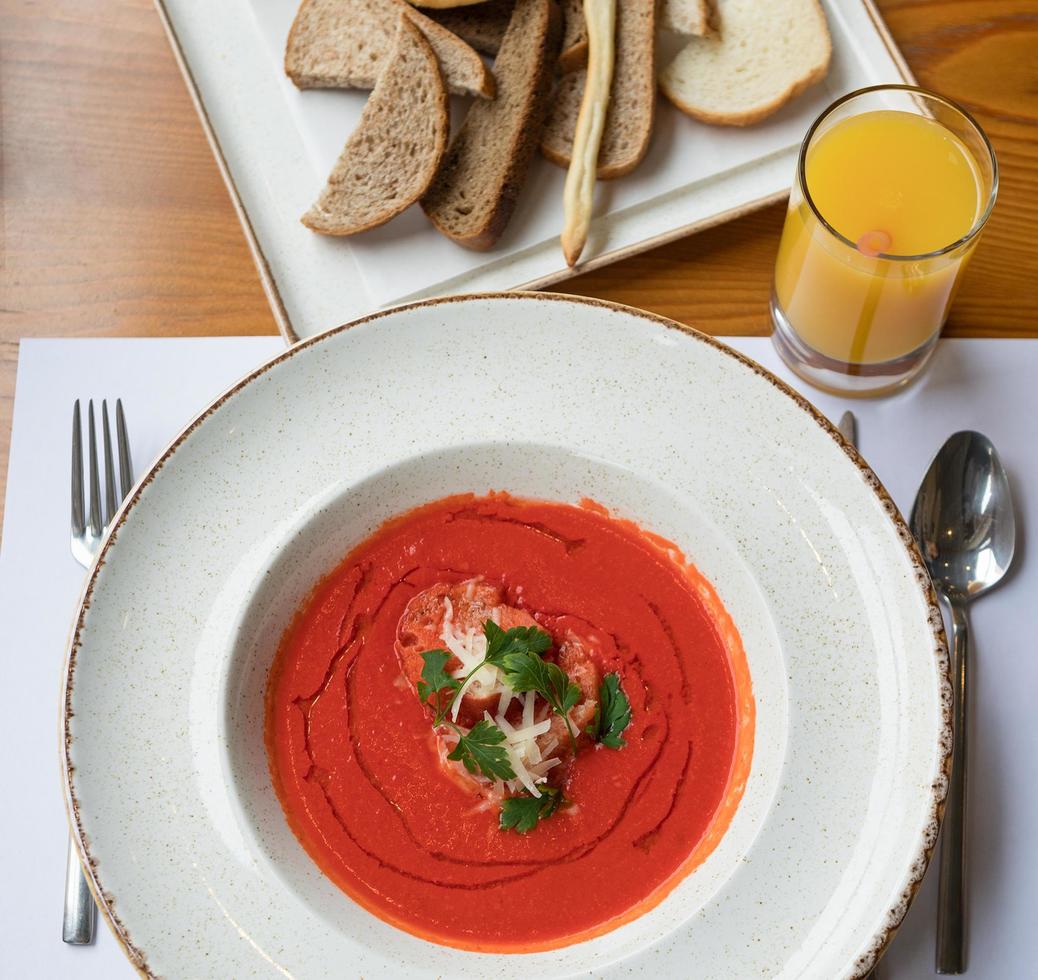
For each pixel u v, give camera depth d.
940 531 0.64
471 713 0.60
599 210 0.71
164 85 0.74
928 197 0.65
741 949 0.55
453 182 0.71
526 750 0.58
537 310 0.61
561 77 0.73
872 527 0.59
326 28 0.73
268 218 0.71
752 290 0.70
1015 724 0.62
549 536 0.63
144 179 0.73
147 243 0.71
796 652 0.58
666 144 0.71
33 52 0.75
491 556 0.63
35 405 0.68
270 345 0.69
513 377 0.62
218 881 0.56
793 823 0.56
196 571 0.60
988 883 0.60
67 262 0.71
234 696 0.59
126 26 0.75
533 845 0.59
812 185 0.65
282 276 0.70
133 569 0.59
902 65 0.72
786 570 0.59
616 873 0.58
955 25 0.74
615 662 0.61
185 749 0.58
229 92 0.74
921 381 0.67
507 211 0.69
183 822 0.57
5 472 0.67
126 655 0.58
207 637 0.59
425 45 0.70
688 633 0.61
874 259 0.61
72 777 0.57
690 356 0.61
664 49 0.73
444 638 0.61
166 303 0.70
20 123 0.74
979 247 0.70
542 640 0.60
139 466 0.67
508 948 0.58
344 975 0.56
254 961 0.56
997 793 0.61
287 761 0.60
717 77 0.72
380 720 0.61
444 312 0.61
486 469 0.62
